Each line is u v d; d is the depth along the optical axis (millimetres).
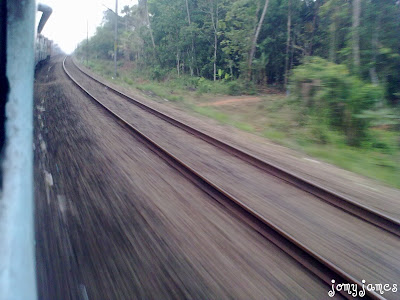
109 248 3506
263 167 7074
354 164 8281
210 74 35844
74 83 20141
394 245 4203
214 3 32156
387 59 17938
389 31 18359
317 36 27016
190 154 7621
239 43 27297
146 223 4145
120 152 7199
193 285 3023
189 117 13094
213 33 34125
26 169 1569
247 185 5965
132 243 3643
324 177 6883
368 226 4695
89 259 3271
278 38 29516
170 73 38500
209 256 3535
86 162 6332
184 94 23844
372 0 18266
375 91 10484
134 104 14609
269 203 5238
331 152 9156
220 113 15078
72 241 3570
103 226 3971
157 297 2814
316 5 27297
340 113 10844
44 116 10484
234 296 2934
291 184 6230
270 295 3008
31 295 1530
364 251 4000
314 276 3363
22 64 1564
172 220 4289
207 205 4871
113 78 31047
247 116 15703
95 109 12227
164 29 36844
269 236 4059
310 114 12031
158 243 3695
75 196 4793
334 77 10938
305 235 4281
